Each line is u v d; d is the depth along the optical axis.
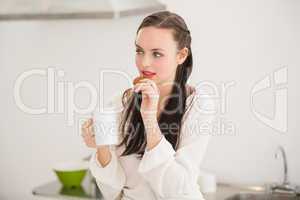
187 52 1.22
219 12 2.21
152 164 1.13
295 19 2.10
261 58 2.16
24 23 2.60
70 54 2.51
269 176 2.19
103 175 1.25
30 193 2.70
